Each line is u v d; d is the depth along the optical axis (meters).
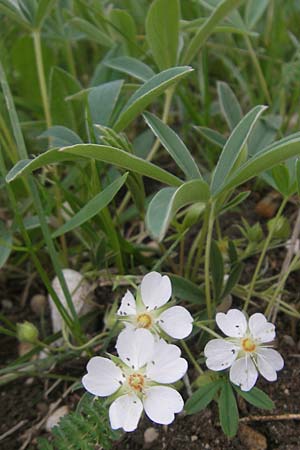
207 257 0.23
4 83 0.24
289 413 0.23
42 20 0.28
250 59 0.35
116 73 0.30
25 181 0.27
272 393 0.24
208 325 0.24
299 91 0.30
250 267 0.27
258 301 0.26
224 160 0.22
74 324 0.24
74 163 0.26
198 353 0.24
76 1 0.31
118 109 0.28
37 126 0.30
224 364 0.21
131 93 0.30
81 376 0.25
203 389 0.22
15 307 0.28
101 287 0.27
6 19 0.37
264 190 0.30
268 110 0.31
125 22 0.30
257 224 0.25
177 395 0.20
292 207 0.29
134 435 0.23
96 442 0.21
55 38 0.32
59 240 0.29
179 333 0.21
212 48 0.34
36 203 0.23
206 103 0.31
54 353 0.26
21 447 0.24
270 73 0.33
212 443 0.23
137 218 0.30
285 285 0.27
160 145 0.33
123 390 0.20
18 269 0.29
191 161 0.23
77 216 0.23
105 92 0.26
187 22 0.29
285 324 0.25
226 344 0.21
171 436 0.23
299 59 0.30
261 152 0.21
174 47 0.27
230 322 0.21
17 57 0.32
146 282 0.21
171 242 0.29
